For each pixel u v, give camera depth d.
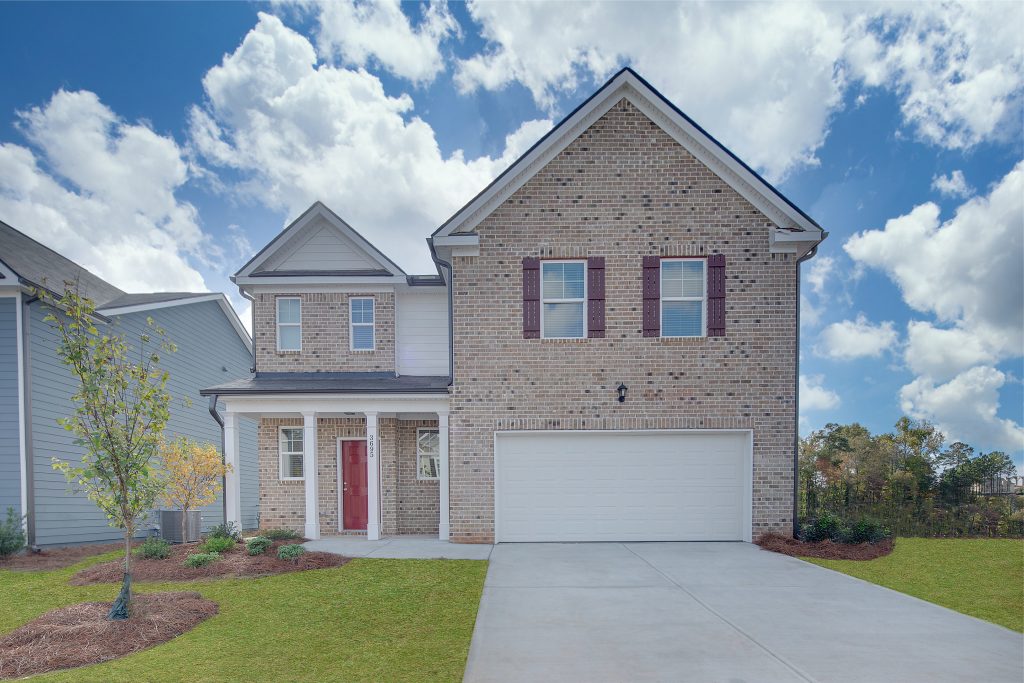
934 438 15.86
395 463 13.41
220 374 19.66
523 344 11.77
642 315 11.76
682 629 6.18
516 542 11.59
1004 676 4.96
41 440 12.05
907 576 8.80
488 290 11.84
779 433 11.58
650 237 11.85
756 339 11.73
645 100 11.91
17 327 11.73
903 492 14.65
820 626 6.30
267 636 5.98
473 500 11.59
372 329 13.96
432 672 5.01
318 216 13.96
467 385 11.73
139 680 4.87
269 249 13.74
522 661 5.26
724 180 11.89
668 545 11.18
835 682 4.82
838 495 15.16
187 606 6.85
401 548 10.91
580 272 11.95
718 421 11.59
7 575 9.24
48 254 15.30
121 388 6.71
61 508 12.50
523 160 11.70
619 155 11.92
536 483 11.75
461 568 9.12
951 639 5.92
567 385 11.70
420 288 14.09
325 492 13.38
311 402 12.17
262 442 13.52
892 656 5.42
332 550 10.66
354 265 14.01
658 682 4.80
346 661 5.27
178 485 11.19
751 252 11.80
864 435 17.52
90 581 8.52
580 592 7.69
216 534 10.76
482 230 11.88
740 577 8.56
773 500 11.49
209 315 18.89
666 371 11.70
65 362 6.49
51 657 5.30
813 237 11.52
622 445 11.75
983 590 8.02
